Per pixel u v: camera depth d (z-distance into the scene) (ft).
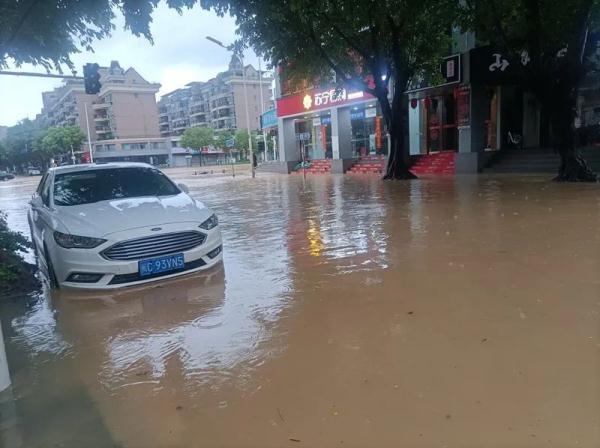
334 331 12.06
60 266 16.43
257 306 14.42
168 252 17.10
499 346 10.55
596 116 63.10
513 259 17.76
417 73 62.28
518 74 47.06
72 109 319.68
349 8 48.85
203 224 18.11
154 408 9.05
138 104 306.96
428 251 19.89
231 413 8.67
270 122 117.60
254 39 53.83
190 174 132.16
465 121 63.10
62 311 15.07
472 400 8.52
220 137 271.08
